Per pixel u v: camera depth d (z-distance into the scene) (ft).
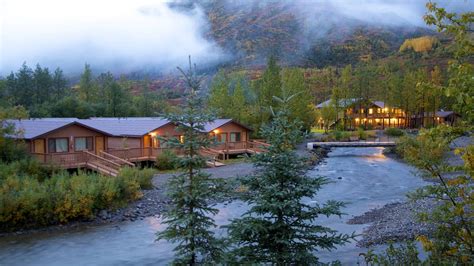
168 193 27.91
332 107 226.99
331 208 26.45
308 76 494.18
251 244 26.99
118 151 110.73
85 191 66.74
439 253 20.27
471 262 18.71
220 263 25.62
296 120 27.73
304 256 25.34
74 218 65.46
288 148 26.86
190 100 28.89
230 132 144.56
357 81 278.26
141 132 119.65
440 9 17.94
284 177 26.27
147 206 73.51
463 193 20.13
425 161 20.61
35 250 52.34
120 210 70.33
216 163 119.03
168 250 51.93
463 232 20.03
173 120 28.09
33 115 201.46
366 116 274.16
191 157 28.14
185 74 29.32
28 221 61.87
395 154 155.74
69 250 52.26
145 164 119.44
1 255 50.44
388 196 82.94
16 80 261.24
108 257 49.62
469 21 17.31
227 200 78.95
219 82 214.48
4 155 88.53
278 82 175.83
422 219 22.08
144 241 55.67
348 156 154.92
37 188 66.23
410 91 242.17
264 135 28.17
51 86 281.74
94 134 113.09
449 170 20.13
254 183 26.86
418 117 269.03
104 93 274.36
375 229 56.80
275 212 25.64
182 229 27.76
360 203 76.69
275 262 24.89
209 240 27.66
